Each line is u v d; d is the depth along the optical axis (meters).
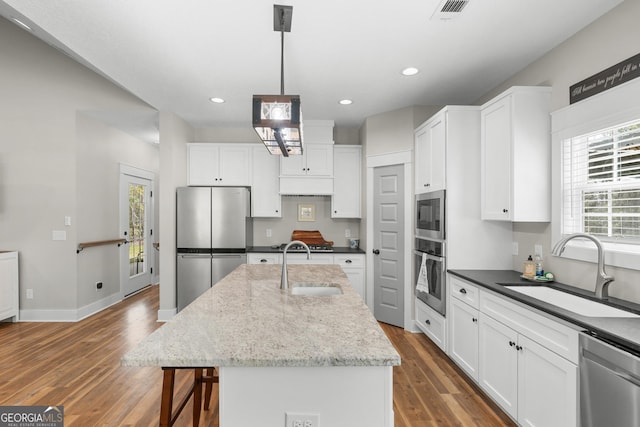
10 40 3.95
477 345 2.40
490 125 2.73
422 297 3.45
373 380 1.16
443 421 2.08
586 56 2.16
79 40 2.34
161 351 1.14
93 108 3.98
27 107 3.95
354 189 4.54
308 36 2.30
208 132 4.79
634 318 1.52
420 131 3.53
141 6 1.95
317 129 4.45
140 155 5.53
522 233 2.79
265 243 4.84
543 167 2.44
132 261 5.32
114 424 2.04
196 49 2.48
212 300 1.85
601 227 2.09
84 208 4.14
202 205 4.16
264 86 3.22
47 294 3.95
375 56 2.61
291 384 1.15
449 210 2.93
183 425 2.04
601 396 1.36
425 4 1.95
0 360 2.91
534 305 1.76
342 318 1.53
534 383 1.80
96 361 2.89
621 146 1.96
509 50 2.50
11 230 3.94
